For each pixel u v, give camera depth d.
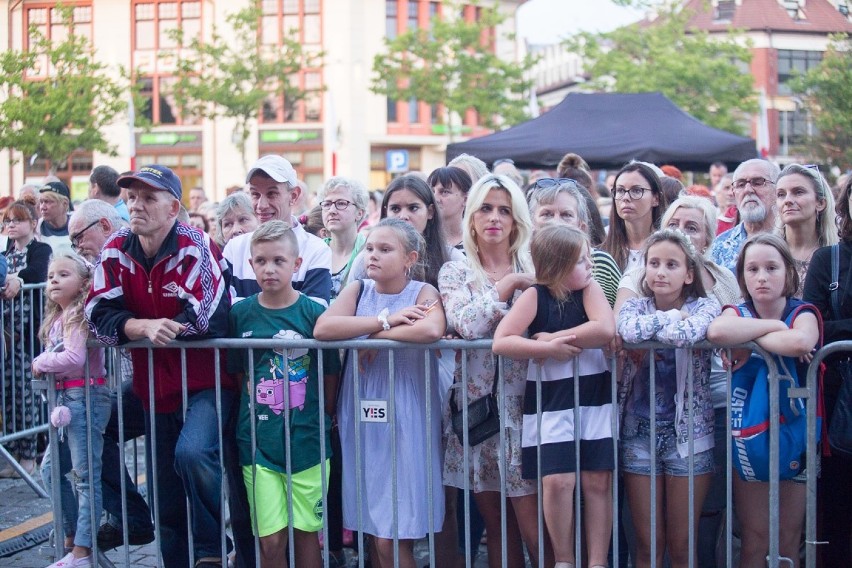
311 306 4.13
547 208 4.53
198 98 32.44
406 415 4.00
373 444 4.02
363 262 4.72
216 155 40.09
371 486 4.03
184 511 4.37
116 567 4.91
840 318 4.00
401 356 4.03
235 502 4.23
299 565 4.19
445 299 4.01
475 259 4.11
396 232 4.06
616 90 29.58
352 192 5.45
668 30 29.98
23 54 23.72
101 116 28.17
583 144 10.50
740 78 29.02
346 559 5.05
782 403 3.74
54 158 24.98
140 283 4.06
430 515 3.91
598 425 3.84
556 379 3.85
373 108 40.34
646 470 3.93
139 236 4.07
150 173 3.96
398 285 4.11
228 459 4.23
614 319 3.77
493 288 3.92
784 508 3.93
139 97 30.47
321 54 34.19
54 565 4.43
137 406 4.64
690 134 10.49
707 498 4.41
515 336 3.74
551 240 3.74
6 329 6.46
